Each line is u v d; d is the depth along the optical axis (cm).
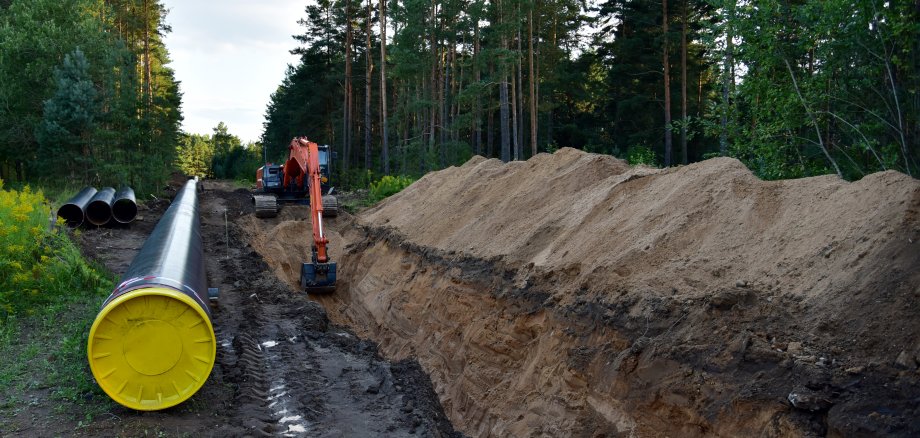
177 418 662
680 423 611
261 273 1556
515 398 848
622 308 746
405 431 722
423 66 3384
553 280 916
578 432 711
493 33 3031
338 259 1886
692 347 630
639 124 3784
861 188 698
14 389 705
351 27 4450
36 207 1348
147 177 3306
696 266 754
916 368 485
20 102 2895
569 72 4109
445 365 1062
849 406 485
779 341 583
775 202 795
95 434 606
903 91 1040
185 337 667
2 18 3164
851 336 547
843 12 1027
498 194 1435
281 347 998
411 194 2073
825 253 652
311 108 5566
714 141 3381
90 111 2850
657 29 3359
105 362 648
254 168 6003
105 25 3488
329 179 2467
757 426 535
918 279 545
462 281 1134
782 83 1182
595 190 1123
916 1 973
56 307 1016
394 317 1337
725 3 1172
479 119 3284
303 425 707
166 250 930
